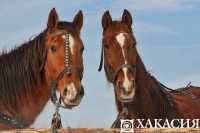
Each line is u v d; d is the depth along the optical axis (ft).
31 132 30.63
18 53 34.99
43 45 34.58
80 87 33.09
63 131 30.94
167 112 40.93
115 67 38.70
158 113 40.40
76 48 33.63
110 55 39.19
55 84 33.68
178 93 45.11
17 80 34.45
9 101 34.09
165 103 41.09
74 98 32.81
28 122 34.45
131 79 38.01
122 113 39.19
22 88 34.40
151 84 40.40
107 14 40.91
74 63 33.35
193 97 44.91
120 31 39.73
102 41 40.68
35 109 34.68
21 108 34.30
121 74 38.19
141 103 39.68
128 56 38.68
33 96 34.53
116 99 39.91
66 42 33.63
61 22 34.94
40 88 34.58
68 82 33.04
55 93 33.78
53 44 33.76
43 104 34.91
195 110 43.55
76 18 35.86
